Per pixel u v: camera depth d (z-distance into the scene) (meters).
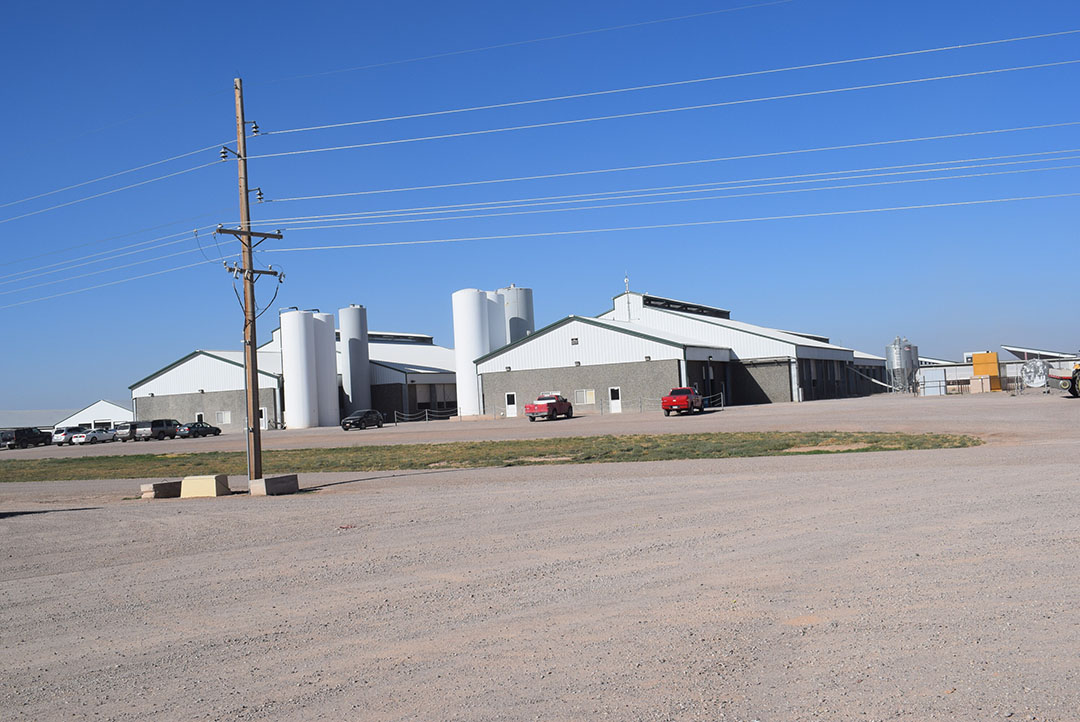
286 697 6.24
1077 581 8.44
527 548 12.22
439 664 6.86
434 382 89.69
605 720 5.45
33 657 7.87
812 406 60.66
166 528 17.06
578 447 35.97
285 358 81.06
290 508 19.34
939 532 11.53
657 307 80.00
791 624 7.51
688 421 50.91
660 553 11.24
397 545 13.16
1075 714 5.17
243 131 26.64
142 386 92.62
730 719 5.37
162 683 6.79
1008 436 29.61
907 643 6.75
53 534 17.09
